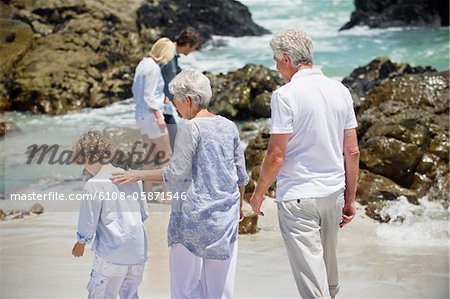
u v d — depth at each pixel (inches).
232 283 443.8
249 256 608.7
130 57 1418.6
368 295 530.9
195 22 1541.6
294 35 446.3
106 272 433.4
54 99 1269.7
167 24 1517.0
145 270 569.3
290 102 432.8
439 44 1441.9
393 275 571.2
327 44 1465.3
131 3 1513.3
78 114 1230.3
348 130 452.4
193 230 432.5
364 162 797.9
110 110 1259.8
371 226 696.4
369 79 1195.9
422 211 730.8
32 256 602.5
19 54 1343.5
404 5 1581.0
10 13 1418.6
